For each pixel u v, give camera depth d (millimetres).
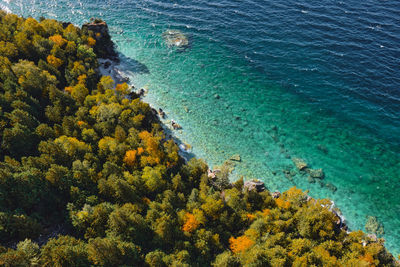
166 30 172250
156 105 126438
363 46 148750
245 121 121938
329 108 125438
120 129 98125
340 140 114125
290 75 140000
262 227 77250
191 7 190250
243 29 168250
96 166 84875
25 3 194125
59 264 54188
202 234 72438
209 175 98750
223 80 140875
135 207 75062
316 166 106188
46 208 69562
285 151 111062
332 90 131500
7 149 79188
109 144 91938
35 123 90438
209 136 115188
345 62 141750
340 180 102250
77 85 114125
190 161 98250
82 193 75438
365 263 67188
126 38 166375
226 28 170625
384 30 157375
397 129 115938
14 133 78938
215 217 81062
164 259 62000
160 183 84938
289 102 129250
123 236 66000
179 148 109062
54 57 122000
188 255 64500
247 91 135125
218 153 109500
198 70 146375
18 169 71688
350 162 107125
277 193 96125
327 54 146500
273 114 124812
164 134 109250
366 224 91125
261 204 89250
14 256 50688
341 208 94938
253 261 64938
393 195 98062
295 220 82500
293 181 102125
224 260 64750
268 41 158500
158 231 68562
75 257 56500
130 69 144875
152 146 94688
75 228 68750
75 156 86250
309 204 86750
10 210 64625
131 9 191875
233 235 79250
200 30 170750
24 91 96625
